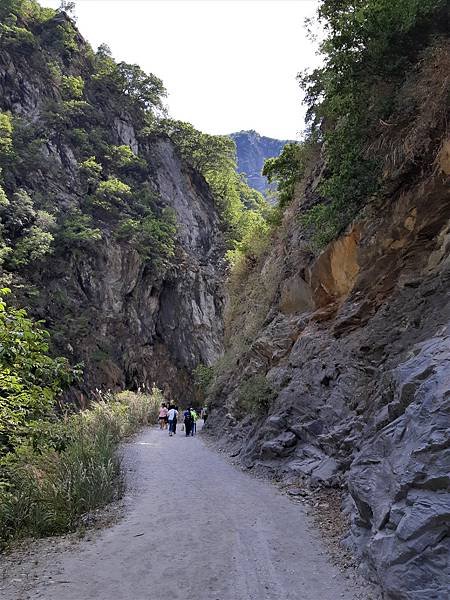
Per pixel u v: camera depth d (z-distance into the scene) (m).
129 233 52.47
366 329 8.61
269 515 6.43
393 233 8.75
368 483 4.62
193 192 70.44
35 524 6.14
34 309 42.22
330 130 11.16
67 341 41.75
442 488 3.55
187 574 4.52
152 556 5.05
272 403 11.51
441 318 6.55
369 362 7.94
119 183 58.00
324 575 4.35
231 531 5.78
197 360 53.03
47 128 58.09
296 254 14.50
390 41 7.88
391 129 8.23
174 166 70.62
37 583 4.40
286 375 11.48
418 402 4.30
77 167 57.78
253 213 73.56
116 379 43.94
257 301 18.64
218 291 58.34
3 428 6.11
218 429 17.62
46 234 44.81
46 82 62.91
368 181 8.94
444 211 7.76
